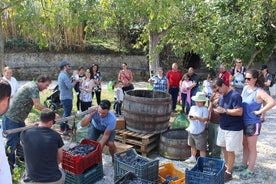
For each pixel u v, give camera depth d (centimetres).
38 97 541
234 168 609
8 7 663
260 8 1072
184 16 1127
